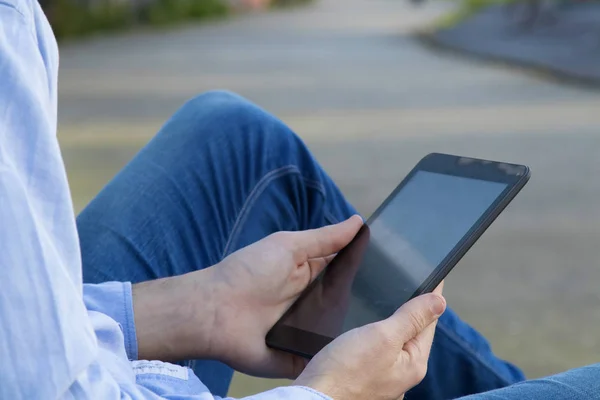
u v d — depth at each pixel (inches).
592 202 191.6
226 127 62.7
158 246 58.0
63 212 33.2
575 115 316.5
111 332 42.6
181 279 53.4
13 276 30.9
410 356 44.4
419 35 768.9
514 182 52.3
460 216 53.4
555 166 228.4
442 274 50.1
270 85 414.9
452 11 1107.3
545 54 495.5
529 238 164.2
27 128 32.7
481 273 145.3
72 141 269.9
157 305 52.3
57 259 32.2
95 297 50.6
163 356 52.5
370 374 42.4
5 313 30.7
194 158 61.3
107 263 56.4
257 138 63.1
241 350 52.9
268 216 62.6
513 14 722.8
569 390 39.9
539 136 273.1
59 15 768.9
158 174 60.5
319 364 42.2
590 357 114.0
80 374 32.6
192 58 575.2
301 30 885.2
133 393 36.4
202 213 60.1
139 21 978.7
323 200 65.3
